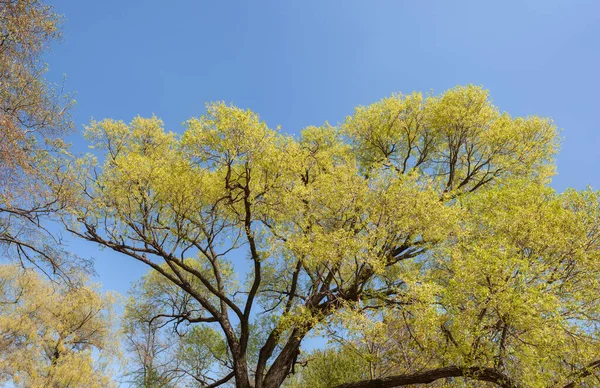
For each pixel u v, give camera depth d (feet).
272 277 45.65
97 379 58.44
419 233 30.73
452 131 42.52
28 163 25.38
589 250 26.32
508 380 24.97
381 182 31.22
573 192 28.12
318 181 35.09
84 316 62.34
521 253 27.30
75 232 33.42
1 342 53.62
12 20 22.67
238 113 30.37
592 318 24.80
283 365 36.40
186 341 50.11
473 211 31.30
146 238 35.27
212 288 38.34
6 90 23.79
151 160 36.96
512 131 40.29
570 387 24.23
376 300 33.27
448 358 26.00
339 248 29.86
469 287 24.90
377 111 45.09
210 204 38.58
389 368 36.68
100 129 42.32
